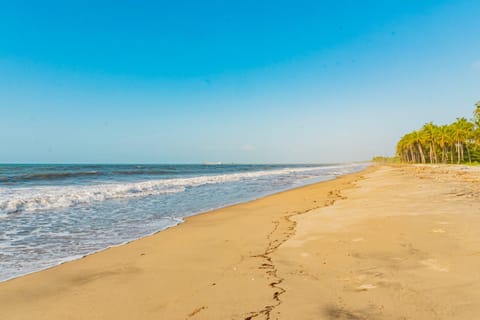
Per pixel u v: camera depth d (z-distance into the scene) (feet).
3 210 40.04
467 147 267.39
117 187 68.49
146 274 17.84
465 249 19.15
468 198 43.14
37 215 38.29
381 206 38.99
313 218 33.37
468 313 11.35
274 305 13.01
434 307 11.98
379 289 13.98
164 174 155.84
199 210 43.60
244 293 14.43
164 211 42.52
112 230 30.83
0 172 129.59
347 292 13.91
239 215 38.73
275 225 31.12
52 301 14.51
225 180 106.83
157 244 25.12
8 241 26.45
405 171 164.66
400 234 23.70
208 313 12.60
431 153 325.21
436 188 59.47
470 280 14.33
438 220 28.17
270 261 19.21
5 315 13.17
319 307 12.62
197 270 18.20
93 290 15.66
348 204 43.06
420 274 15.46
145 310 13.17
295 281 15.64
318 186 83.10
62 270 18.99
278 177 131.13
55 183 82.28
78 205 46.21
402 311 11.84
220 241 25.39
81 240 26.86
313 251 20.81
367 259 18.37
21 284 16.76
